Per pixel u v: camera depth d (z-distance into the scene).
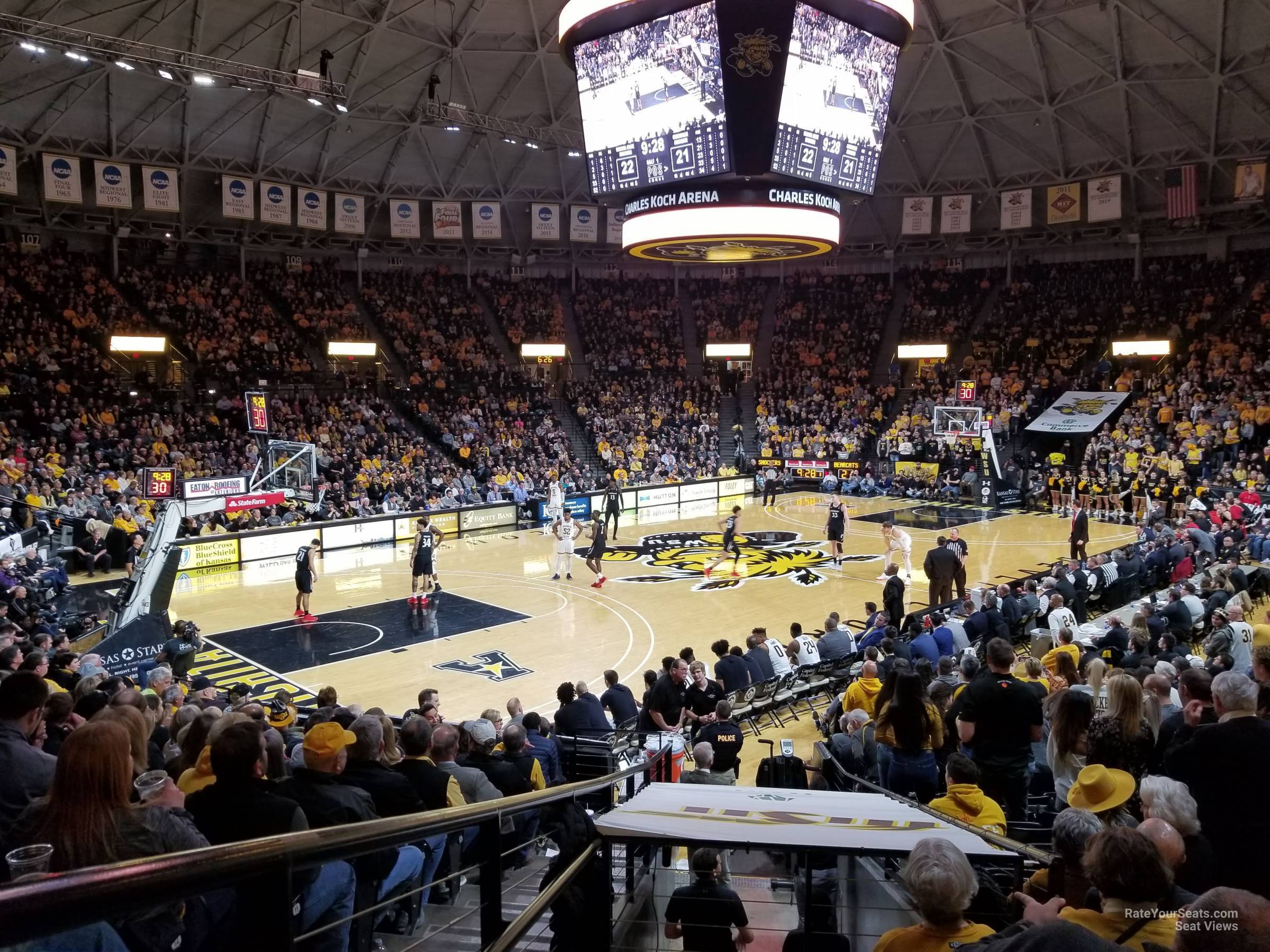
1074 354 41.50
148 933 2.79
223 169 35.41
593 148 20.11
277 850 1.87
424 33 31.17
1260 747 4.12
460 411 38.59
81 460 27.78
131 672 14.50
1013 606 15.41
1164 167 36.75
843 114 19.11
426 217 42.72
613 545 28.84
